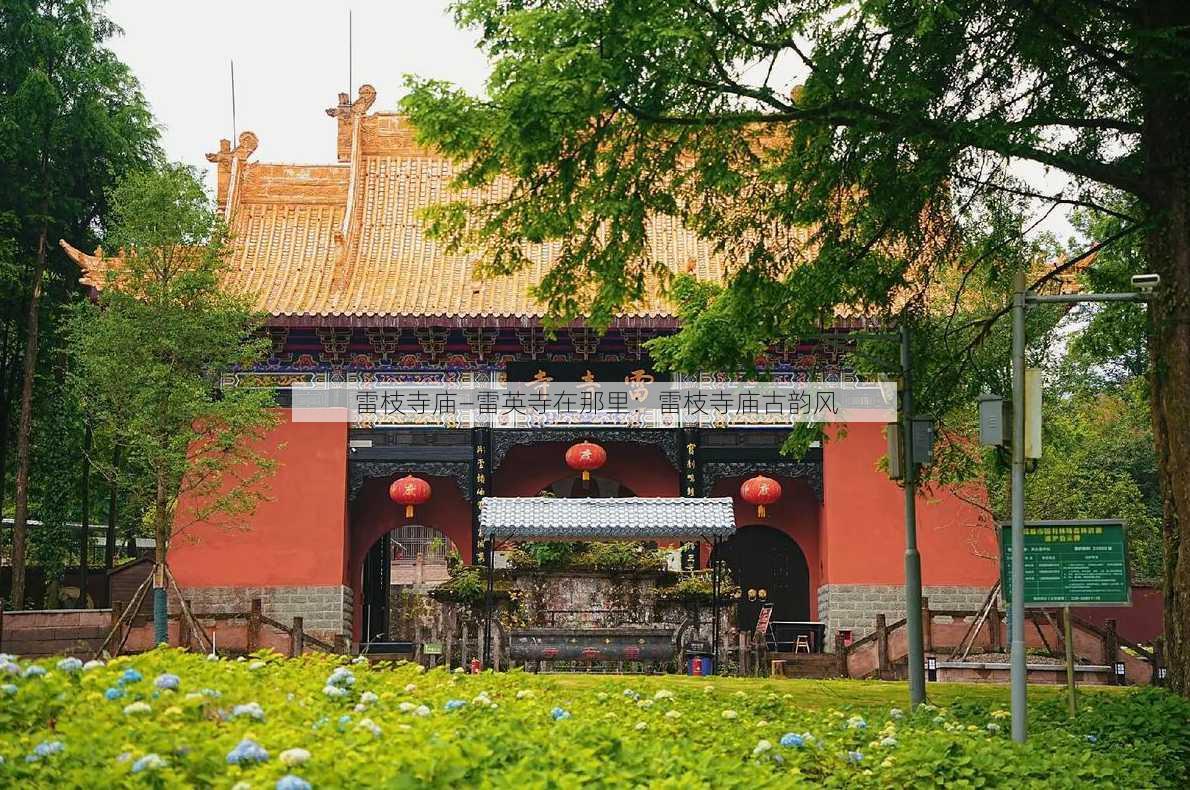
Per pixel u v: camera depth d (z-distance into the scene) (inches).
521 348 1520.7
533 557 1261.1
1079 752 487.2
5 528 1946.4
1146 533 1716.3
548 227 661.3
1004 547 583.2
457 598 1242.0
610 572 1246.9
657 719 401.4
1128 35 641.6
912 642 662.5
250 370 1494.8
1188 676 655.1
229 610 1450.5
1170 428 672.4
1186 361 668.1
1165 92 676.1
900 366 779.4
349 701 348.2
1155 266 687.1
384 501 1568.7
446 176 1633.9
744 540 1641.2
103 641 1106.1
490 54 660.1
